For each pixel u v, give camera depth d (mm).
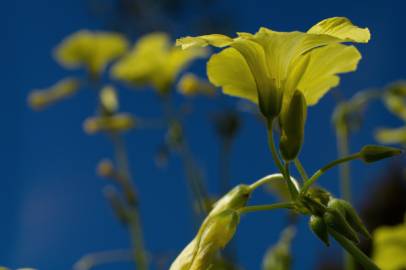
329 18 247
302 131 249
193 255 248
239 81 264
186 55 537
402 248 454
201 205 459
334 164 245
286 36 244
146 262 470
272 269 412
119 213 467
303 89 263
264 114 249
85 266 472
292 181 251
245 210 250
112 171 479
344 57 259
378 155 242
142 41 537
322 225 241
